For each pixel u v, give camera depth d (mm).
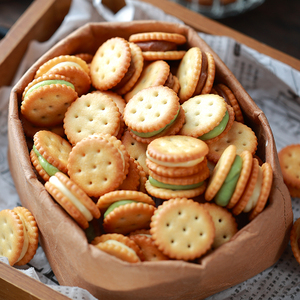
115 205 588
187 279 566
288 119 745
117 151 605
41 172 610
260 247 589
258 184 587
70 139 633
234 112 651
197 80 643
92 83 667
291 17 852
